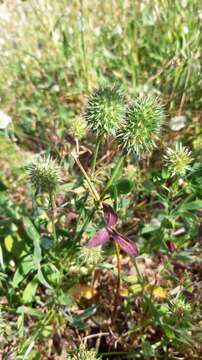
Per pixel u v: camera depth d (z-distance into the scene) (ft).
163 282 0.46
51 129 0.62
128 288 0.44
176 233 0.46
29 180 0.40
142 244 0.47
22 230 0.44
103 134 0.37
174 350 0.42
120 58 0.69
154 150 0.53
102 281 0.47
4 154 0.58
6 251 0.44
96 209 0.37
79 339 0.42
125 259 0.48
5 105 0.66
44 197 0.48
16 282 0.40
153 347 0.41
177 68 0.59
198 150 0.52
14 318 0.43
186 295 0.40
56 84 0.67
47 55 0.71
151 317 0.42
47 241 0.42
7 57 0.70
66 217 0.47
